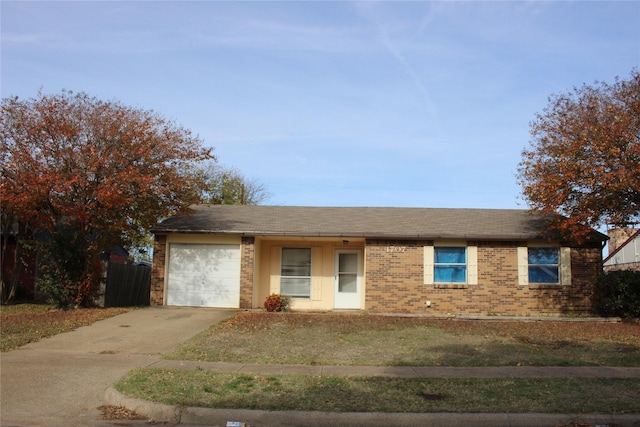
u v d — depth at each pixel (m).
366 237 19.58
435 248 19.73
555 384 9.27
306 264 21.34
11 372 10.16
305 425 7.49
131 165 17.84
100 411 8.10
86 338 13.43
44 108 17.05
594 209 16.95
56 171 16.97
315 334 14.20
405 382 9.33
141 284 23.28
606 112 16.77
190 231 19.84
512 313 19.33
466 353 12.09
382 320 16.92
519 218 21.77
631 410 7.82
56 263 18.27
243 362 11.02
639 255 30.55
